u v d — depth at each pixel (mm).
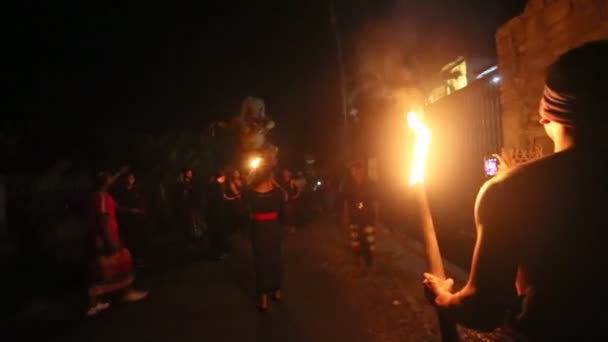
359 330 5273
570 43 4648
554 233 1310
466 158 8883
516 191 1365
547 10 5059
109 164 12242
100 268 6535
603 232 1271
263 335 5336
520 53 5758
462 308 1477
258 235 6234
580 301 1264
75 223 8773
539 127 5359
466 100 8664
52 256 8688
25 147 11359
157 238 13367
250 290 7344
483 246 1408
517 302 1400
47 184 10977
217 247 9930
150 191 14562
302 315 5938
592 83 1356
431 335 4922
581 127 1372
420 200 1797
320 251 10008
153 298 7129
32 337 5758
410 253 8953
